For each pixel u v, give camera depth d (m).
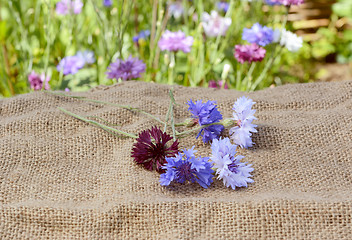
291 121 0.58
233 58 0.91
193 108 0.54
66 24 0.88
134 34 0.91
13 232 0.48
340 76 1.35
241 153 0.55
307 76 1.28
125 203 0.49
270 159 0.54
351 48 1.41
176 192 0.51
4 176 0.53
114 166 0.54
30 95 0.62
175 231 0.48
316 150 0.55
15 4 0.82
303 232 0.48
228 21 0.81
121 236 0.48
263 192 0.51
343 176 0.53
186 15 0.85
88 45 0.93
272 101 0.61
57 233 0.49
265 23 1.08
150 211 0.49
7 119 0.58
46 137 0.57
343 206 0.48
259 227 0.48
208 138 0.55
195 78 0.80
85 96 0.62
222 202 0.49
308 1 1.59
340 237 0.47
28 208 0.49
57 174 0.54
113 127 0.58
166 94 0.63
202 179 0.51
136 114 0.59
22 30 0.80
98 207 0.50
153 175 0.53
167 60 0.76
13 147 0.55
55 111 0.59
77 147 0.56
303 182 0.52
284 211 0.48
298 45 0.72
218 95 0.63
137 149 0.52
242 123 0.53
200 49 0.81
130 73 0.71
